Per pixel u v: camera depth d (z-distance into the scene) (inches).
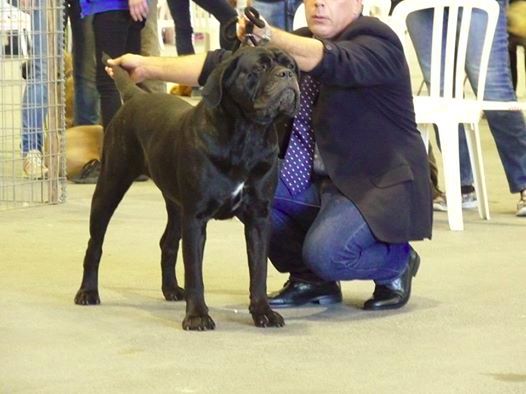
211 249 283.3
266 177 201.5
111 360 183.9
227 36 213.0
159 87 426.0
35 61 366.9
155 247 286.7
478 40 341.7
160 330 203.9
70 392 166.2
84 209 348.5
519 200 363.3
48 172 357.4
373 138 215.3
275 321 206.7
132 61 218.4
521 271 259.4
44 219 329.4
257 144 197.6
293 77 188.4
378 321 212.4
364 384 171.0
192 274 204.4
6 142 423.5
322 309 223.0
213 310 219.9
